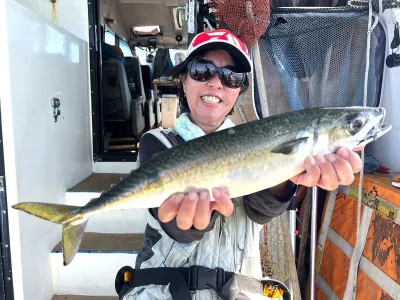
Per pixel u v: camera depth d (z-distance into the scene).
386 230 1.06
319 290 1.39
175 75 0.90
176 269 0.76
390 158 1.34
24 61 1.23
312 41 1.24
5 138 1.14
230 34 0.78
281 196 0.74
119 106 2.64
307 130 0.66
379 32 1.25
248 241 0.80
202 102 0.79
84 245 1.46
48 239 1.38
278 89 1.32
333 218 1.38
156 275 0.75
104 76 2.58
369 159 1.28
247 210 0.77
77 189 1.66
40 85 1.35
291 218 1.30
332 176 0.62
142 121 2.94
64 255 0.64
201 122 0.81
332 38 1.24
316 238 1.48
